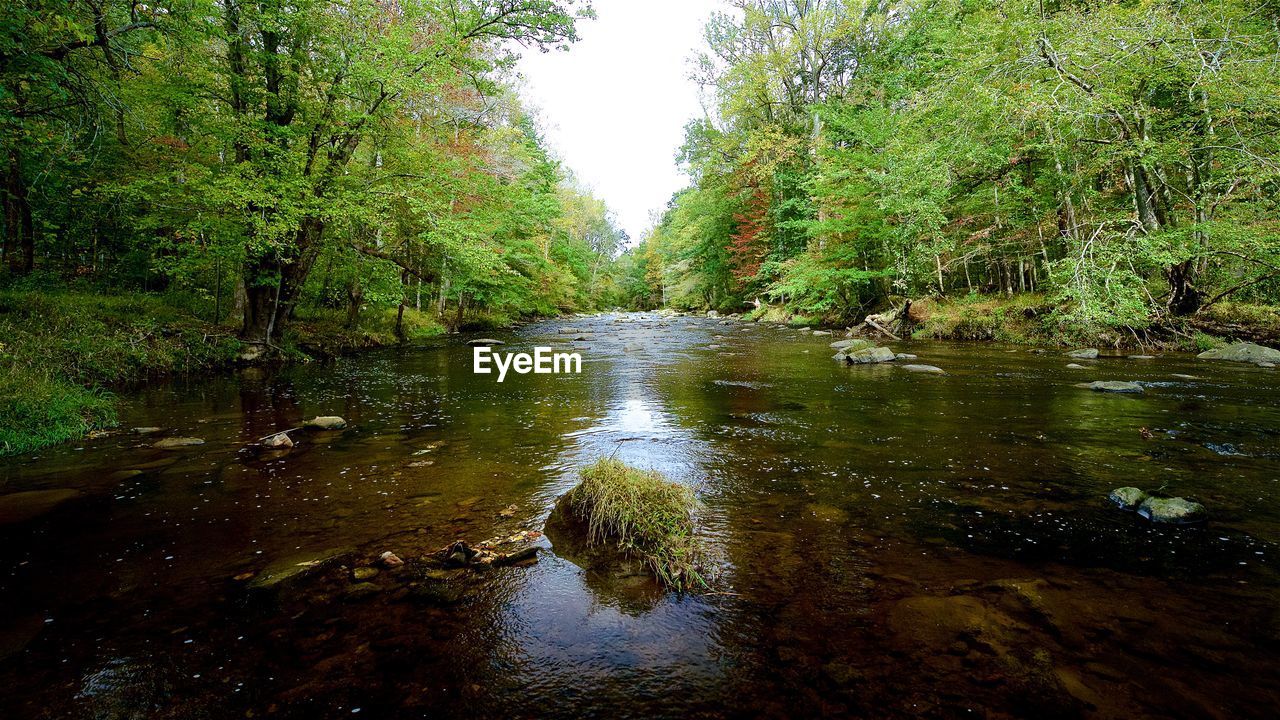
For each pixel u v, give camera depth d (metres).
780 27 28.17
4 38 6.02
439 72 11.44
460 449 5.07
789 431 5.54
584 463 4.55
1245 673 1.79
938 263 17.38
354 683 1.85
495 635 2.14
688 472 4.22
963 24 15.10
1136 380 8.16
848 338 17.52
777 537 3.00
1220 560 2.65
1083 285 10.63
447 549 2.88
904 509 3.39
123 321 10.18
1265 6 10.48
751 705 1.71
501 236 23.69
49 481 4.14
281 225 9.64
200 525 3.30
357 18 10.52
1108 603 2.26
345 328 16.66
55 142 8.51
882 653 1.96
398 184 12.12
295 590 2.49
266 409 7.14
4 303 8.73
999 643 2.00
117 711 1.70
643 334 21.86
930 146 13.16
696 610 2.29
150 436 5.63
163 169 11.06
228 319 13.41
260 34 10.66
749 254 33.69
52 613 2.30
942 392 7.56
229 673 1.90
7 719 1.65
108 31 6.86
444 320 24.42
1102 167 12.86
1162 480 3.85
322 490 3.93
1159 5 9.40
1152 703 1.66
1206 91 9.41
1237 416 5.80
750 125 30.33
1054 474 4.03
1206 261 12.12
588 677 1.88
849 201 20.98
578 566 2.72
